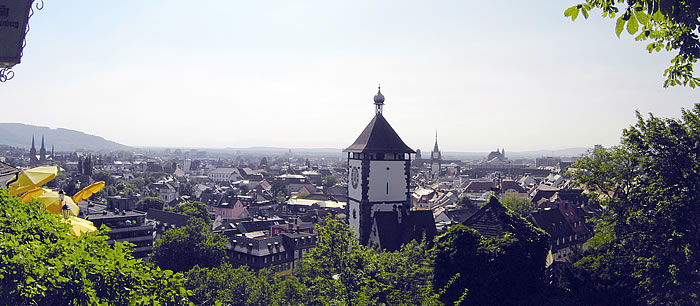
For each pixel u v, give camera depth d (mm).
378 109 72438
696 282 37656
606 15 13711
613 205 44750
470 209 162625
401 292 36062
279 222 145375
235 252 104250
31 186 25125
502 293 39094
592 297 39625
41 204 23672
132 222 97500
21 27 17438
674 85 17438
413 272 38688
